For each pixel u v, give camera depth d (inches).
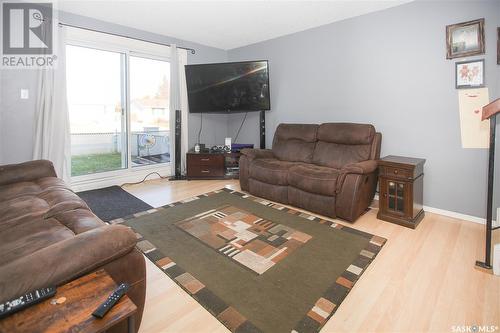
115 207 120.8
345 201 102.0
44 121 122.9
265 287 65.8
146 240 89.6
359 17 129.6
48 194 77.4
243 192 143.9
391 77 122.1
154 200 130.8
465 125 104.7
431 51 110.1
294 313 57.2
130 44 150.5
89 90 151.0
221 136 205.9
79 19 132.0
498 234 92.8
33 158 123.9
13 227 57.2
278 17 133.2
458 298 61.4
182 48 170.9
